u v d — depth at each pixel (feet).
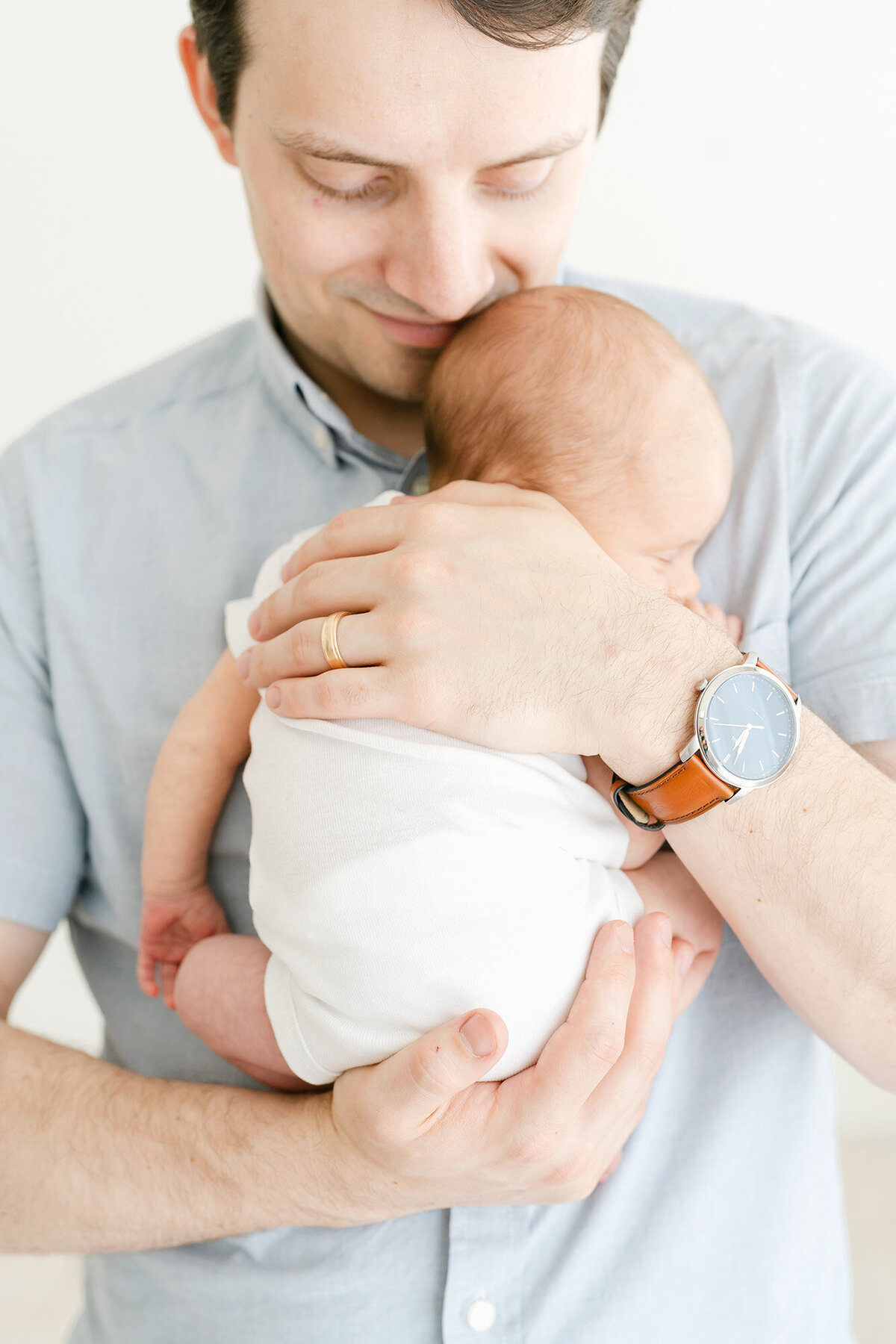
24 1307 7.72
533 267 3.71
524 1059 2.98
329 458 4.17
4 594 4.23
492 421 3.55
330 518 4.19
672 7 6.57
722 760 2.90
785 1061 3.73
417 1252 3.54
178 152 7.14
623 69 6.73
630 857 3.55
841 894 2.88
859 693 3.49
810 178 6.95
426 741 3.13
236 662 3.64
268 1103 3.47
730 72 6.72
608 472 3.45
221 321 7.63
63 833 4.21
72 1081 3.67
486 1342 3.46
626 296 4.50
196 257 7.44
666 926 3.17
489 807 3.05
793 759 2.97
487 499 3.39
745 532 3.78
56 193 7.25
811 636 3.65
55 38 6.86
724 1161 3.61
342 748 3.16
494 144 3.08
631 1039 2.98
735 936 3.77
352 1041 3.03
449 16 2.84
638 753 3.01
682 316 4.40
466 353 3.61
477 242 3.46
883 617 3.51
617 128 6.87
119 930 4.22
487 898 2.97
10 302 7.54
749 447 3.87
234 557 4.18
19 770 4.14
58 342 7.67
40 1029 8.70
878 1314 7.38
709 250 7.18
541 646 3.04
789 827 2.92
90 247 7.40
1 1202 3.52
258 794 3.29
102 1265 4.08
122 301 7.57
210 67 3.60
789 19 6.57
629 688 2.99
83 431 4.47
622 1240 3.54
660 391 3.45
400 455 4.38
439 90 2.96
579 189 3.58
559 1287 3.48
